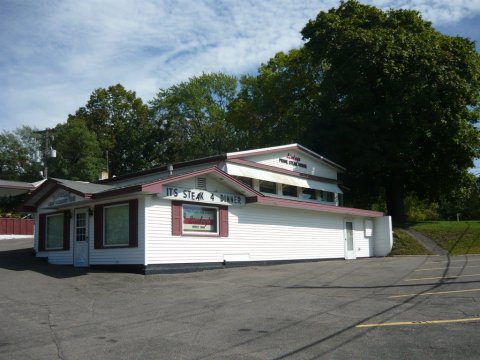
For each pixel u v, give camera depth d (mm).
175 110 61156
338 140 33562
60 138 53344
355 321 8742
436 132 31984
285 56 46750
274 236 21359
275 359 6641
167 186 16531
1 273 15898
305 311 9773
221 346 7316
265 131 46031
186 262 17000
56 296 11898
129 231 16375
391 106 30797
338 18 34875
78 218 18922
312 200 28375
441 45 32094
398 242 29000
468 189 35531
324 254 24422
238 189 19266
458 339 7258
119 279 14625
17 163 59281
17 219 37938
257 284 14016
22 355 6992
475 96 31656
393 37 31609
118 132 62719
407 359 6426
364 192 36750
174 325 8734
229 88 61344
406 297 11070
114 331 8344
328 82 33844
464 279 13625
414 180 35656
